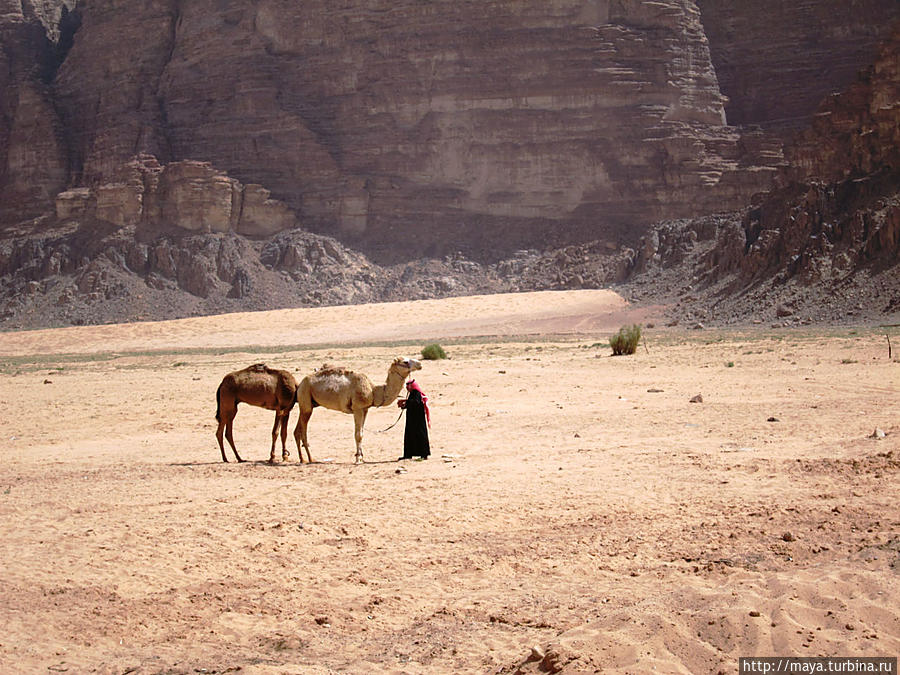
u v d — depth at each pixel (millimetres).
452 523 10289
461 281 115688
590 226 119750
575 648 6129
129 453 18234
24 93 142750
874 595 6676
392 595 8008
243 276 116312
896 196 78000
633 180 121125
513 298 100938
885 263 73250
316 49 133125
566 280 111188
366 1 131375
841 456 13008
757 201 99812
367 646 6910
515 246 119938
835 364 31719
